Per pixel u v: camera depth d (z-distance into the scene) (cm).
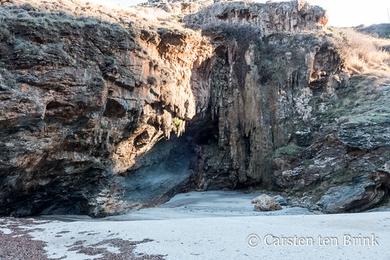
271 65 3394
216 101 3303
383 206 2375
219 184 3384
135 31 2486
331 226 1524
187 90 2947
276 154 3091
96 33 2262
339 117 3014
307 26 3728
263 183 3219
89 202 2431
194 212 2505
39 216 2314
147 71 2562
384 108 2878
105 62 2298
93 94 2188
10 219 1995
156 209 2712
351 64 3503
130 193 2739
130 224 1684
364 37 4219
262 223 1611
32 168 2094
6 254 1289
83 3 2622
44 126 2059
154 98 2603
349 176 2558
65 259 1230
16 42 1970
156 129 2730
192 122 3156
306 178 2816
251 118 3294
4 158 1936
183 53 2888
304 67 3316
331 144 2795
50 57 2041
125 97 2417
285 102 3272
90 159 2338
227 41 3362
